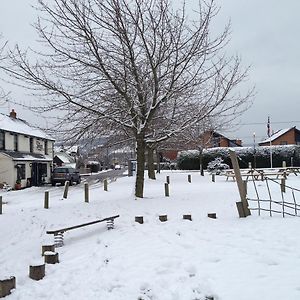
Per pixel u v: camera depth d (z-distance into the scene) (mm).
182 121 14750
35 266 6848
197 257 6836
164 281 5887
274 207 11820
